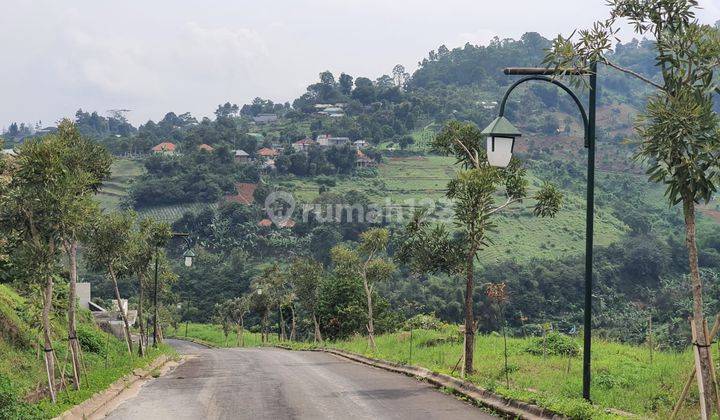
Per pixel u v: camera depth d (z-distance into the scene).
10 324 22.97
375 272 39.72
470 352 18.47
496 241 130.50
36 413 13.40
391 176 194.12
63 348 25.81
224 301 100.50
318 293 56.72
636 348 24.00
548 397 12.70
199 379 21.69
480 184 18.78
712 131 9.82
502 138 12.45
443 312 82.12
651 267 101.62
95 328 40.47
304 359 31.64
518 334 77.81
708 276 95.44
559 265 100.88
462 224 19.41
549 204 20.48
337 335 53.88
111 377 20.22
